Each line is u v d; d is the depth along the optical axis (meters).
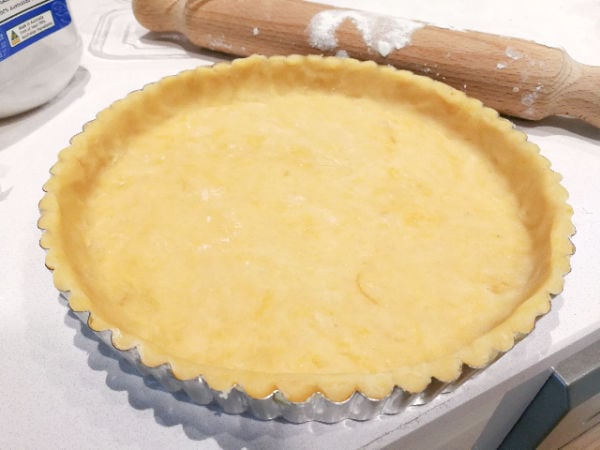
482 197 0.27
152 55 0.39
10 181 0.30
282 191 0.27
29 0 0.29
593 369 0.25
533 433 0.29
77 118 0.34
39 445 0.20
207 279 0.23
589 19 0.44
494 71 0.32
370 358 0.21
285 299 0.22
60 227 0.23
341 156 0.29
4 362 0.23
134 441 0.20
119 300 0.22
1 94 0.31
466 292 0.23
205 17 0.36
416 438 0.23
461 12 0.44
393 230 0.25
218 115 0.31
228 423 0.21
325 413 0.20
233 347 0.21
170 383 0.20
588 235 0.28
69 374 0.22
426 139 0.30
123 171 0.28
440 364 0.19
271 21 0.34
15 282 0.25
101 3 0.44
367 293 0.23
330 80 0.32
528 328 0.20
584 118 0.33
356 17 0.33
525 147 0.27
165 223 0.25
